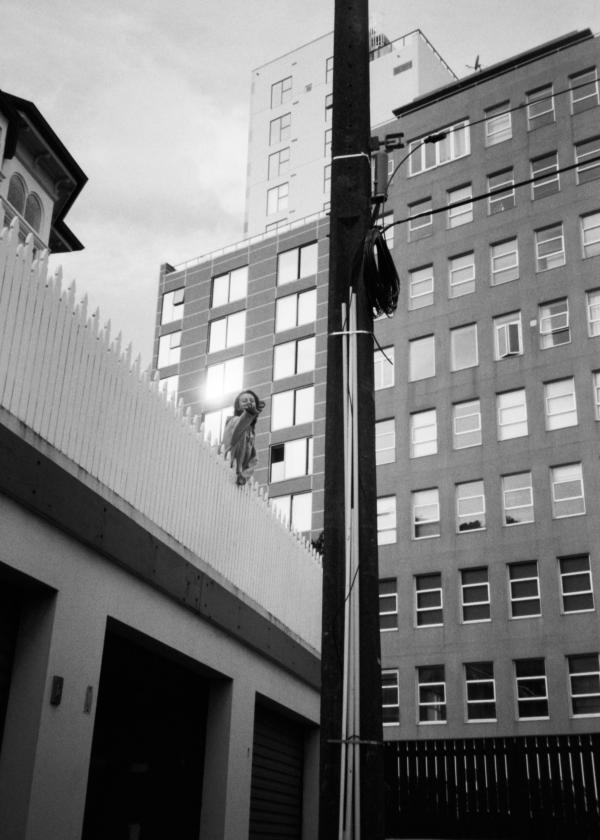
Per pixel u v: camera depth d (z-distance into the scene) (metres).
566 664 36.78
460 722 37.81
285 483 48.91
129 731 9.66
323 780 5.28
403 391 44.75
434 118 49.56
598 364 40.41
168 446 9.86
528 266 43.84
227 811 10.30
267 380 52.34
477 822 22.22
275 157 71.88
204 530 10.58
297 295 53.66
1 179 17.66
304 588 14.13
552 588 38.06
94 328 8.40
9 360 7.01
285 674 12.92
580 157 44.72
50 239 21.23
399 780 23.19
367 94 7.10
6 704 7.04
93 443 8.20
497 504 40.50
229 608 10.80
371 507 5.85
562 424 40.44
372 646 5.51
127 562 8.38
